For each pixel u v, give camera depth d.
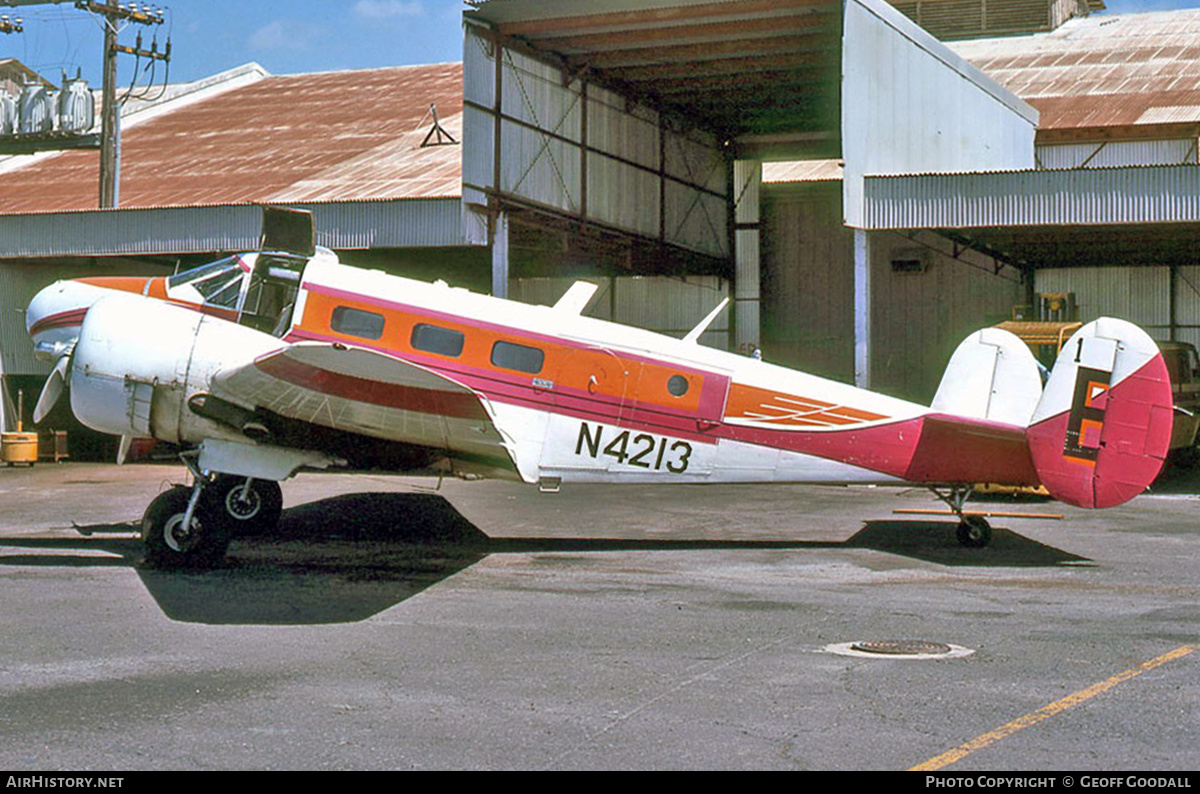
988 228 21.41
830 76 26.56
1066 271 29.69
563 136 25.45
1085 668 7.39
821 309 32.94
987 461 12.66
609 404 12.39
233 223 25.42
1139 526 15.11
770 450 12.73
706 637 8.32
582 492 19.17
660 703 6.56
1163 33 39.59
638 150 28.34
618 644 8.09
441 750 5.72
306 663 7.48
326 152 37.19
